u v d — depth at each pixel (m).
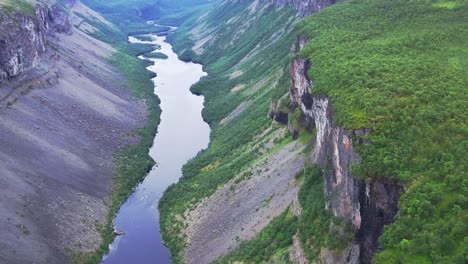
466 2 112.94
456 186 57.66
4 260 83.81
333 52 102.38
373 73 84.00
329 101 81.56
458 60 86.19
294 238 80.31
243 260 85.31
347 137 69.12
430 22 108.31
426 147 63.50
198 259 95.19
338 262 67.00
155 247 104.50
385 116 69.38
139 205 121.25
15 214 96.38
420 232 55.38
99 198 118.75
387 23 115.50
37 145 125.69
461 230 53.22
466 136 63.62
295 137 112.88
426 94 72.69
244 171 116.12
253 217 96.12
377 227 63.03
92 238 103.81
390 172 61.75
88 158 133.88
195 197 117.25
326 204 76.62
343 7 137.75
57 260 92.38
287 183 97.75
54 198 108.62
